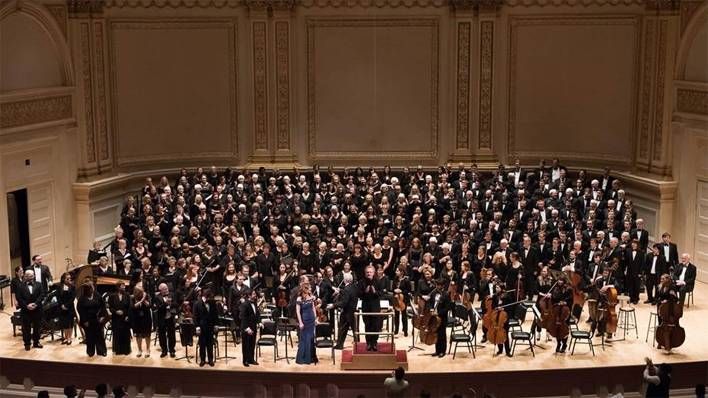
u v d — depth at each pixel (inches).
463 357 717.3
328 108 1115.3
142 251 842.8
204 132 1109.1
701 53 947.3
